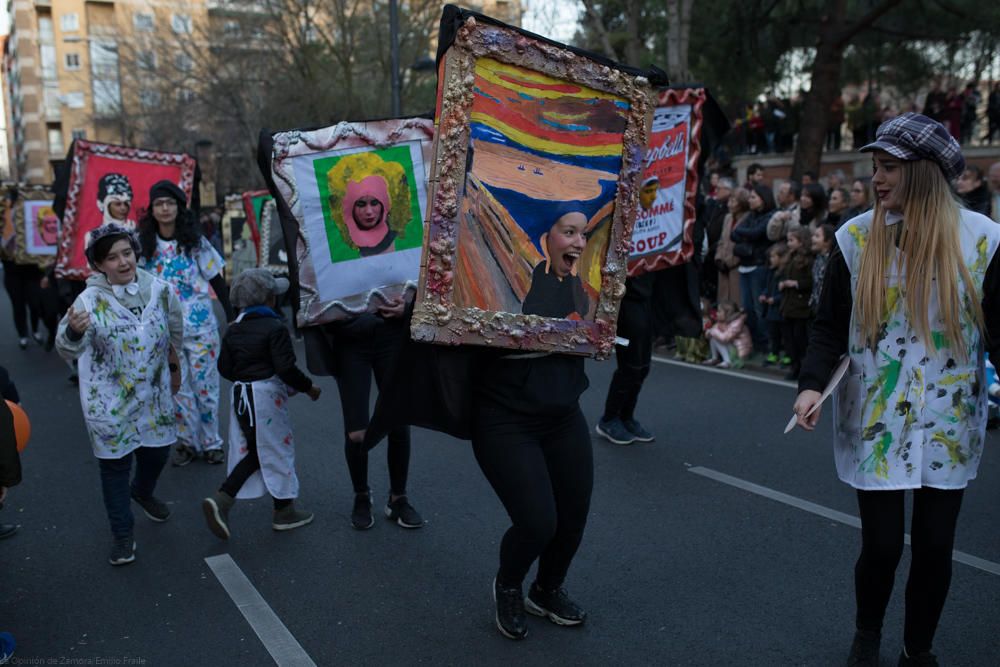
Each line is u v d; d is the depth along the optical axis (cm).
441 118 279
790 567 400
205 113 3241
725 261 920
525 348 306
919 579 284
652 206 562
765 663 319
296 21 2825
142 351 424
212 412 591
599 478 533
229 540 451
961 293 265
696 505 482
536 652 331
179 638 349
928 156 264
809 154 1552
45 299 1079
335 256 422
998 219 711
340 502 505
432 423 323
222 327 1322
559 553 339
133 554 428
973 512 459
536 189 304
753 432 630
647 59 1906
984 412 277
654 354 988
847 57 1717
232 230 1462
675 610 361
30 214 1110
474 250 294
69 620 367
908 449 272
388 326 439
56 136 6322
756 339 916
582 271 320
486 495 510
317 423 689
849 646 329
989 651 321
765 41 1639
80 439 666
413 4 2767
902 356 272
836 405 293
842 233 288
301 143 416
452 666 322
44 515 498
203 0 3291
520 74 293
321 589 390
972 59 1830
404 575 403
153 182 699
